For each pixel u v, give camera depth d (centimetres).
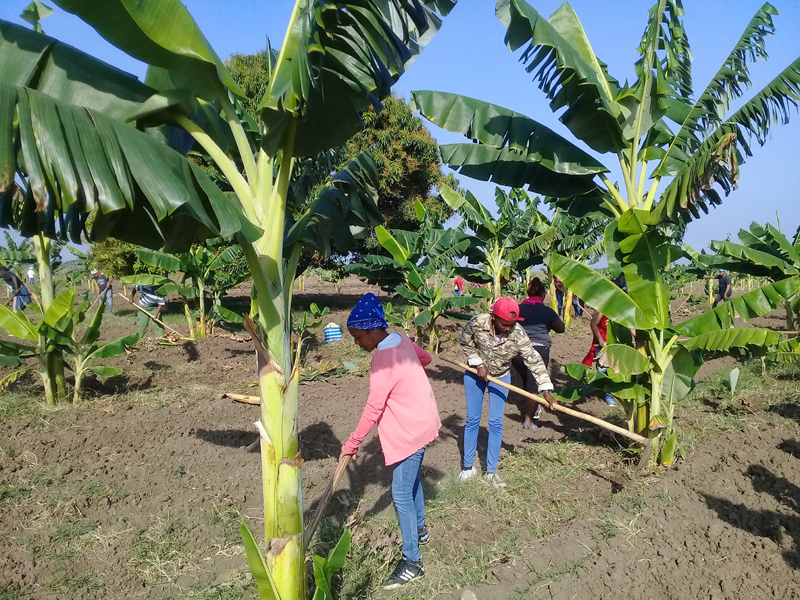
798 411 632
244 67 1803
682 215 450
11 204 223
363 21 260
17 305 1531
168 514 422
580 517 414
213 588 338
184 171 228
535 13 448
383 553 372
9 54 254
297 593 272
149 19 235
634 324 472
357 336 338
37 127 192
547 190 550
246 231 240
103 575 349
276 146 273
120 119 261
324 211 347
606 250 498
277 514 269
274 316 266
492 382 466
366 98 278
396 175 2006
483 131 504
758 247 941
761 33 496
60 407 666
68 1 231
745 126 451
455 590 334
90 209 196
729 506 422
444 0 324
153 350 1056
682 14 491
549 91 487
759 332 450
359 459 526
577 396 539
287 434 269
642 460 468
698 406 676
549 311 622
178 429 604
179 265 1091
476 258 1224
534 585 336
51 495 446
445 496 449
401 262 1008
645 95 488
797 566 343
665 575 345
